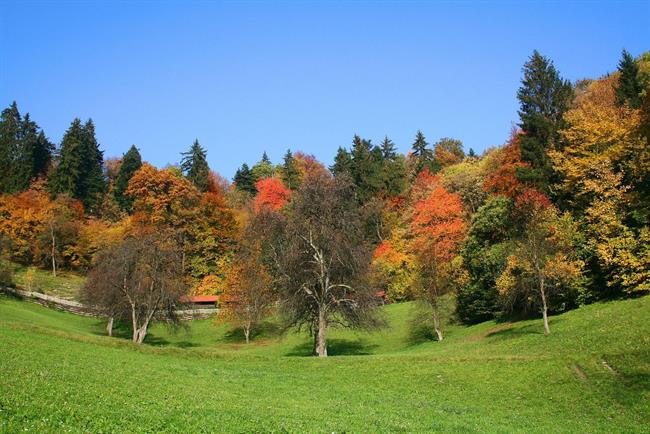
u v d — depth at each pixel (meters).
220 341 75.56
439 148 143.50
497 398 31.12
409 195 106.81
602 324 40.47
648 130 48.97
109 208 123.31
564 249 48.41
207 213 102.12
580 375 31.97
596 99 79.56
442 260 68.50
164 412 19.08
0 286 84.06
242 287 72.81
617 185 51.03
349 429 20.17
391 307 78.62
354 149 127.81
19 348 32.78
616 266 47.31
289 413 22.44
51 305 83.56
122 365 32.03
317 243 48.72
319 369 39.28
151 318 66.62
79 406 18.11
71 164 122.00
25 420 15.47
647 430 23.91
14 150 125.50
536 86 72.19
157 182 103.00
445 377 35.38
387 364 39.16
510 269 53.34
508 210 59.31
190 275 95.94
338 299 49.69
